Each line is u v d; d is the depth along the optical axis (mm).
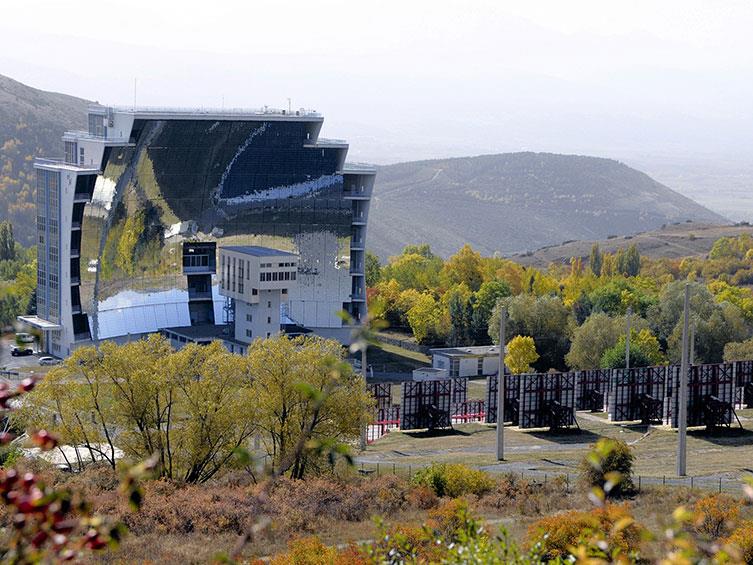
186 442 114000
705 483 113438
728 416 152125
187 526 87562
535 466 126938
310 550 72562
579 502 98688
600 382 166750
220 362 115250
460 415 168875
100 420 117125
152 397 114938
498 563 39281
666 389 160500
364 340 21234
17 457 107000
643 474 120438
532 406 154375
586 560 24750
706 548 22156
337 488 100562
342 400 114625
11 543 18797
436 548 44250
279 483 101375
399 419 164125
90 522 18703
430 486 106938
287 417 114250
